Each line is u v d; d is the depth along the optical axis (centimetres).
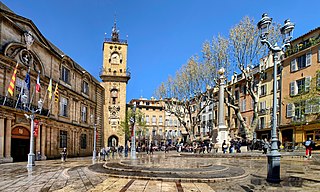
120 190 889
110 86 5525
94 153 2920
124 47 5700
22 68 2639
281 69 3931
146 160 2055
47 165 2009
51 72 3241
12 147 2594
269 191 858
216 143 3147
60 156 3412
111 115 5450
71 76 3844
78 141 4050
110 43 5659
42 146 2967
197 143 4325
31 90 2816
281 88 3912
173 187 937
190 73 4391
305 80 3181
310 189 883
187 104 4562
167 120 8525
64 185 1012
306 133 3462
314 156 2338
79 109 4119
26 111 2581
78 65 4166
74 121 3919
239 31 2938
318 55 3331
